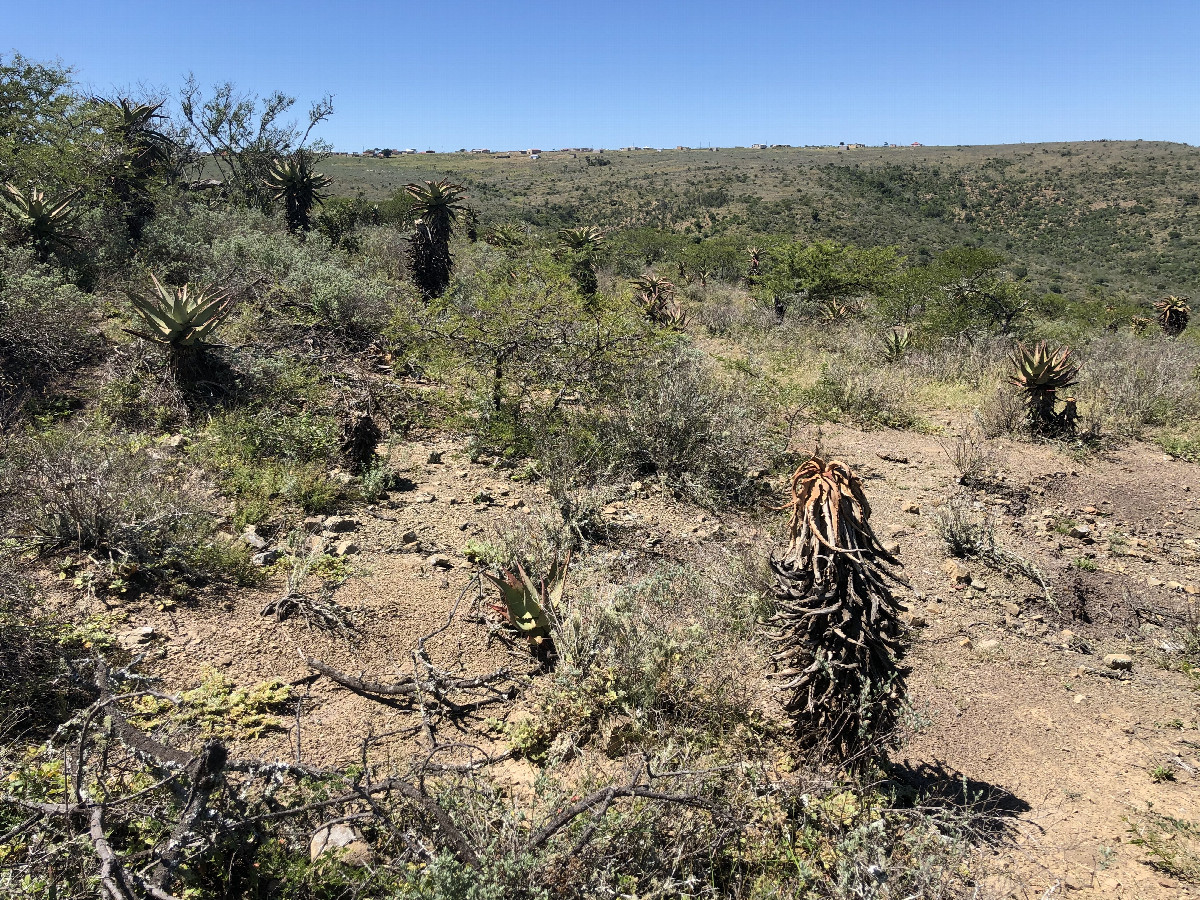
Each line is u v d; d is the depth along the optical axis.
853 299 18.73
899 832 3.02
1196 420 9.66
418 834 2.66
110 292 9.75
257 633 3.94
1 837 2.22
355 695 3.62
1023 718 4.05
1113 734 3.97
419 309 9.94
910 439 8.73
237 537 4.84
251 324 8.99
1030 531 6.46
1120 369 10.73
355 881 2.49
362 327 9.42
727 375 10.06
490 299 7.78
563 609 4.13
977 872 2.87
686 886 2.63
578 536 5.39
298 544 4.88
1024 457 8.23
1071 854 3.04
